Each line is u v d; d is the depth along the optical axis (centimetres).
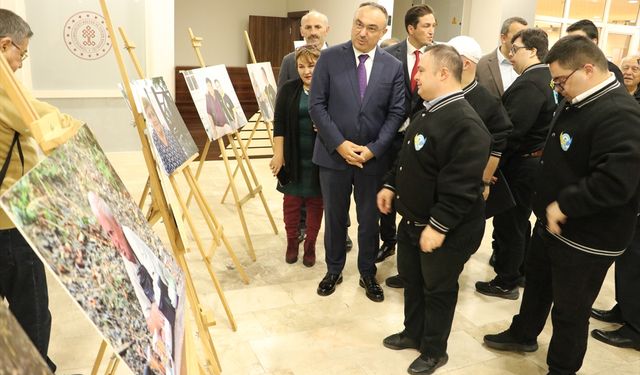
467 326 259
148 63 533
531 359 232
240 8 905
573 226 187
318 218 312
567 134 187
